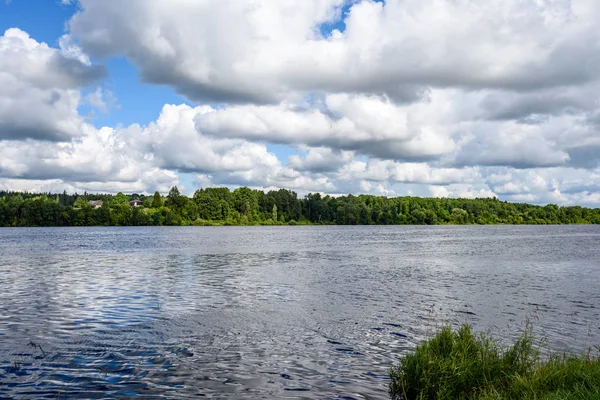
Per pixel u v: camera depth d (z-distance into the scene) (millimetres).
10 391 12422
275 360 14992
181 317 21391
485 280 34906
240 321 20469
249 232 143750
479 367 11531
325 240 97562
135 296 27312
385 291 29109
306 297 26828
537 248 73625
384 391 12375
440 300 25906
